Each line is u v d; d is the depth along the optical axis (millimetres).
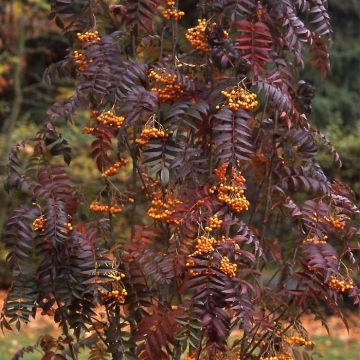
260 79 3160
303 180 3391
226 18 3322
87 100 3359
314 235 3248
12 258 3180
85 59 3188
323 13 3445
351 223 3328
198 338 3211
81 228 3281
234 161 3020
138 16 3273
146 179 3623
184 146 3217
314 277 3217
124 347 3191
